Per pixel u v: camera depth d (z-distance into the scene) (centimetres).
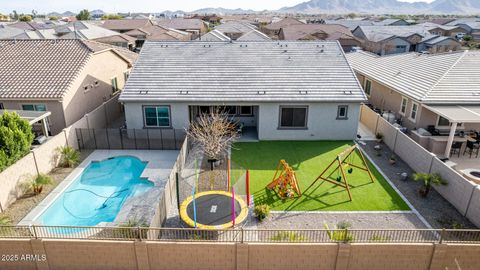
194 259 1088
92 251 1090
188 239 1120
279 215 1412
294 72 2309
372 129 2377
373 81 2895
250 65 2364
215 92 2173
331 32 6956
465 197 1390
